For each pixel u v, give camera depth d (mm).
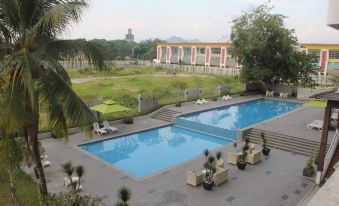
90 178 15000
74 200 10875
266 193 13820
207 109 31453
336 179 5555
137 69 70562
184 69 75438
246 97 40312
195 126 25391
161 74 64562
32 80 8312
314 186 14609
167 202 12820
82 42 9945
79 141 20734
